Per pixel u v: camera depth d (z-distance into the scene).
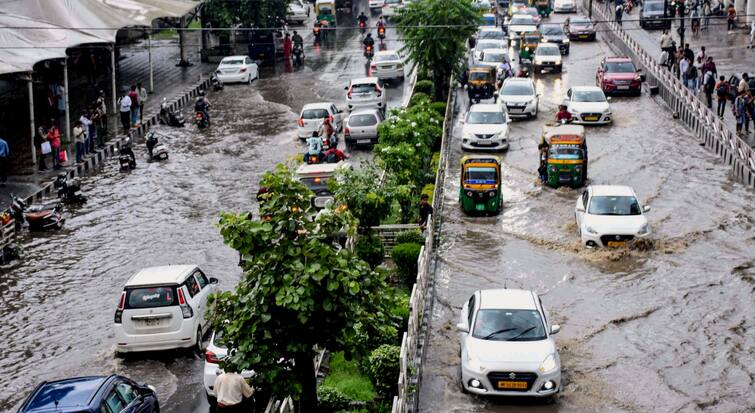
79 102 64.44
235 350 19.92
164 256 36.31
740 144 46.25
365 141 52.81
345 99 65.62
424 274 31.41
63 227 40.31
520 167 49.31
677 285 32.62
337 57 84.44
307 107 55.84
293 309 19.11
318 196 38.75
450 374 26.16
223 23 83.06
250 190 45.09
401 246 33.31
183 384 25.69
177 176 48.16
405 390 22.42
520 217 41.25
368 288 19.75
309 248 19.09
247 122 60.47
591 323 29.61
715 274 33.53
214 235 38.69
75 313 30.97
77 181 43.59
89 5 61.38
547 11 106.62
